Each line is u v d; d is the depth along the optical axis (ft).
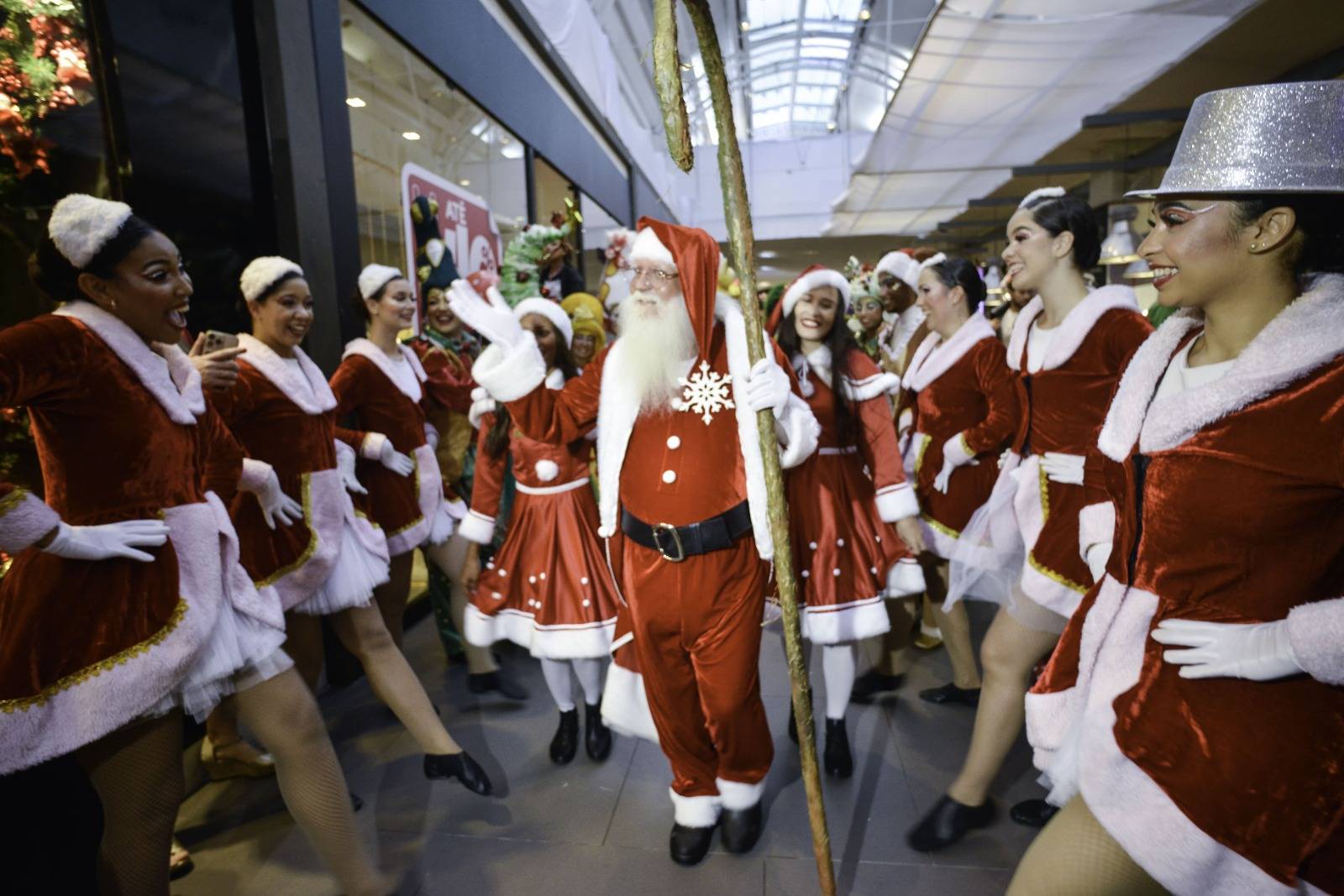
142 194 7.79
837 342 7.62
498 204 17.63
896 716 8.77
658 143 47.21
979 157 28.43
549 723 8.96
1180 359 3.79
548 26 20.44
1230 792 3.14
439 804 7.34
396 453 8.75
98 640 4.44
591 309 10.30
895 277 11.05
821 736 8.30
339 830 5.48
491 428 8.22
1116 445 3.88
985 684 6.39
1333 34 14.23
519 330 6.58
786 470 7.18
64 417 4.52
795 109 61.00
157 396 4.81
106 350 4.60
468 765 7.17
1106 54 16.51
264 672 5.20
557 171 22.39
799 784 7.47
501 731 8.79
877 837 6.63
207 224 8.46
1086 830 3.57
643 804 7.31
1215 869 3.18
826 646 7.44
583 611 7.68
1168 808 3.24
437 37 13.80
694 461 5.99
